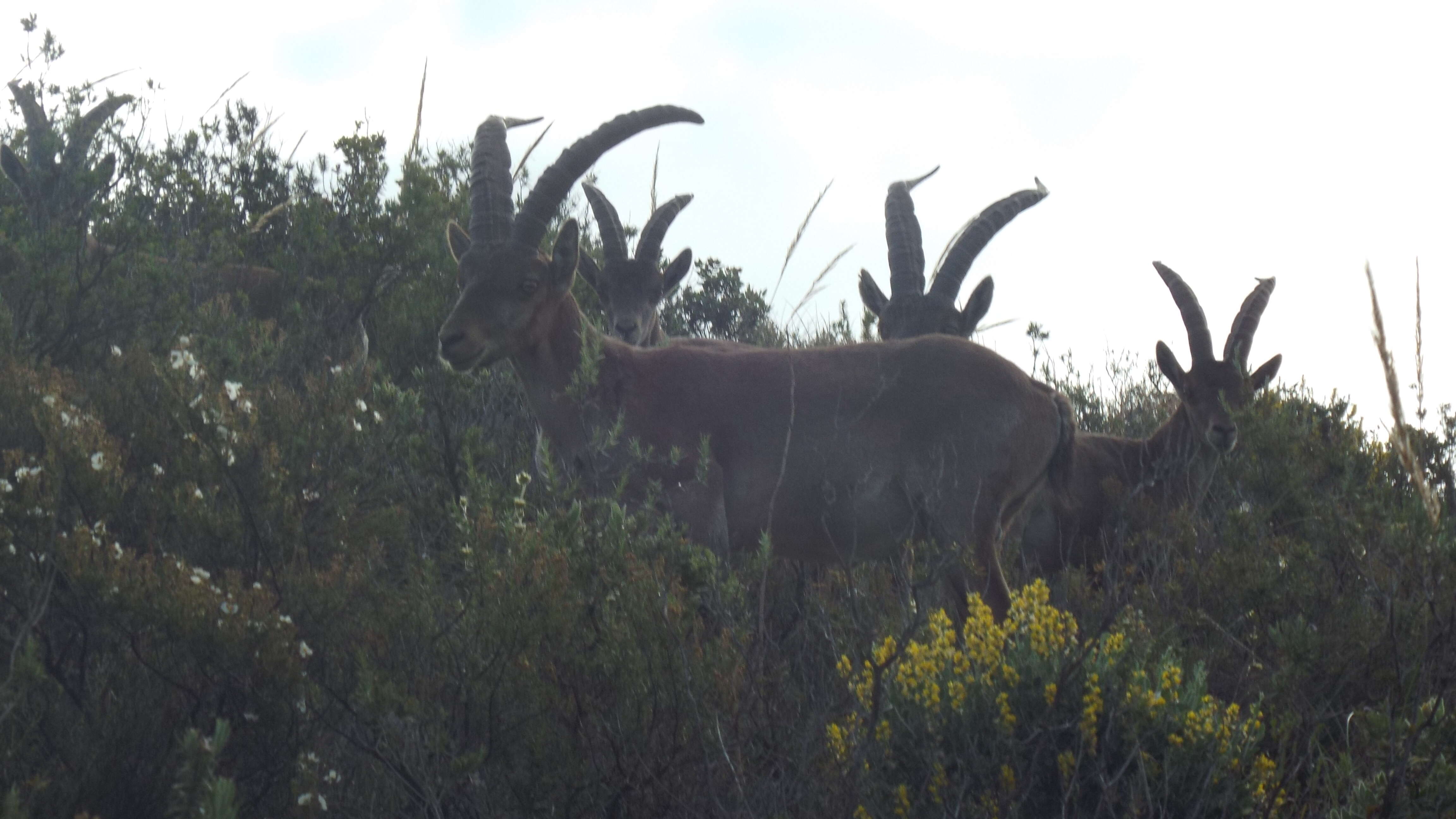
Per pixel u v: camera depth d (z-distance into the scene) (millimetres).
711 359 13414
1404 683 9570
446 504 11414
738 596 10242
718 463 13008
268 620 8531
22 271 13617
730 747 8734
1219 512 16359
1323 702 10117
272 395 10875
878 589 11203
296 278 16500
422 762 8117
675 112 14086
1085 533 17000
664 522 10266
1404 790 8281
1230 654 10852
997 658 9336
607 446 11930
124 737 8219
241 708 8680
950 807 8383
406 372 15742
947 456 13227
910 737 8875
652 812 8438
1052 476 14281
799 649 11242
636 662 8828
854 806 8344
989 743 8758
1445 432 13062
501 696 8781
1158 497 17703
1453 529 10586
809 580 12828
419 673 8992
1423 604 10180
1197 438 18078
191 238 17531
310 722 8555
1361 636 10039
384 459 11625
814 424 13125
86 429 9781
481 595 9008
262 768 8438
